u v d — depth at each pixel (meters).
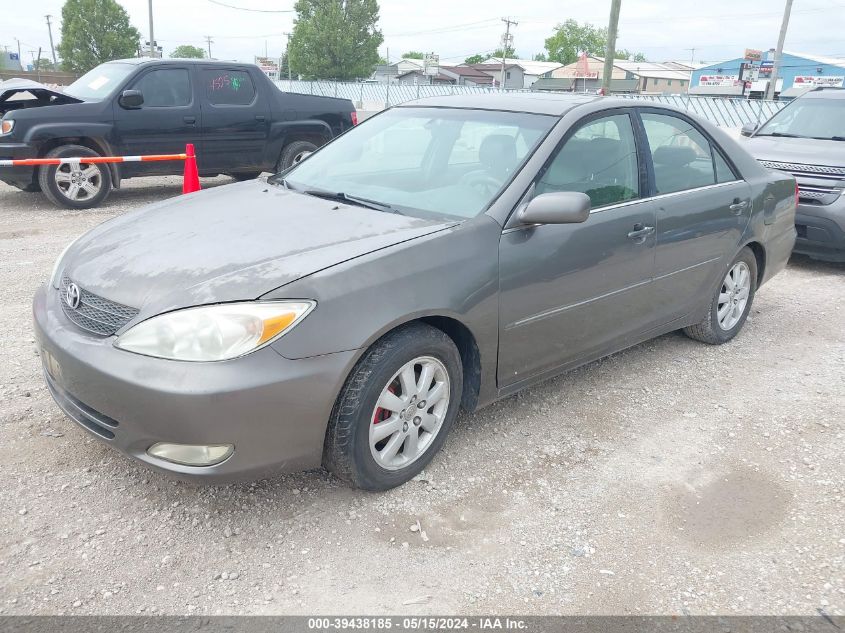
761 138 8.00
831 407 4.04
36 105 9.17
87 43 63.75
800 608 2.49
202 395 2.44
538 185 3.37
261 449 2.59
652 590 2.56
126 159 8.78
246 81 9.83
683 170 4.22
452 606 2.46
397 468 3.02
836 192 6.73
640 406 3.98
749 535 2.88
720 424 3.81
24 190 9.42
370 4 68.94
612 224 3.65
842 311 5.83
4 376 3.96
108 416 2.63
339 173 3.90
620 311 3.87
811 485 3.25
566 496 3.10
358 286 2.72
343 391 2.74
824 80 55.81
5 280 5.75
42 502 2.89
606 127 3.79
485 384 3.29
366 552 2.70
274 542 2.73
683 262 4.20
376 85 46.38
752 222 4.68
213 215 3.37
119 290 2.76
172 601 2.42
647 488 3.19
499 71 93.81
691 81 72.12
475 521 2.91
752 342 5.04
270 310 2.55
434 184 3.53
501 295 3.17
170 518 2.84
